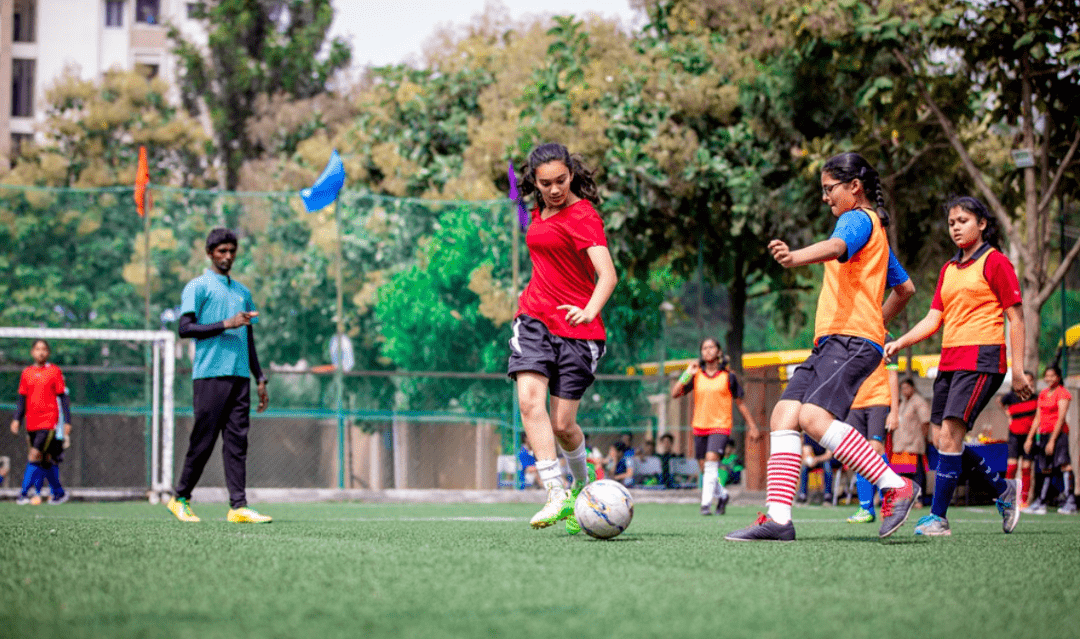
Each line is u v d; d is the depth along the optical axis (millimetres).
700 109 19234
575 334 5844
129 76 32719
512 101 21703
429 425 17859
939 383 6805
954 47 15984
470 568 3895
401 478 17688
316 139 26859
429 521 9289
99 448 16812
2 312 17531
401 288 18016
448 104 24688
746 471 19250
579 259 5781
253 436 17875
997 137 19188
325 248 18094
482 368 18000
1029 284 15781
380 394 17562
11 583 3445
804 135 19266
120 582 3479
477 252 18125
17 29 38531
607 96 19594
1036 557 4762
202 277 7879
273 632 2578
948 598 3332
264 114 35156
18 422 14305
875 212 5457
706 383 12508
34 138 37906
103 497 16062
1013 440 14367
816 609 3029
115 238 18000
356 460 17547
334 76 38750
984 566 4293
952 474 6734
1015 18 15375
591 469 6367
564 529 7066
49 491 16344
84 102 32344
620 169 18656
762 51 18922
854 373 5391
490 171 21219
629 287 18328
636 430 18016
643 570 3875
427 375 17641
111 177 31438
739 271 20125
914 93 16562
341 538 5613
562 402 5961
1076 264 19734
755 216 18875
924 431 15672
